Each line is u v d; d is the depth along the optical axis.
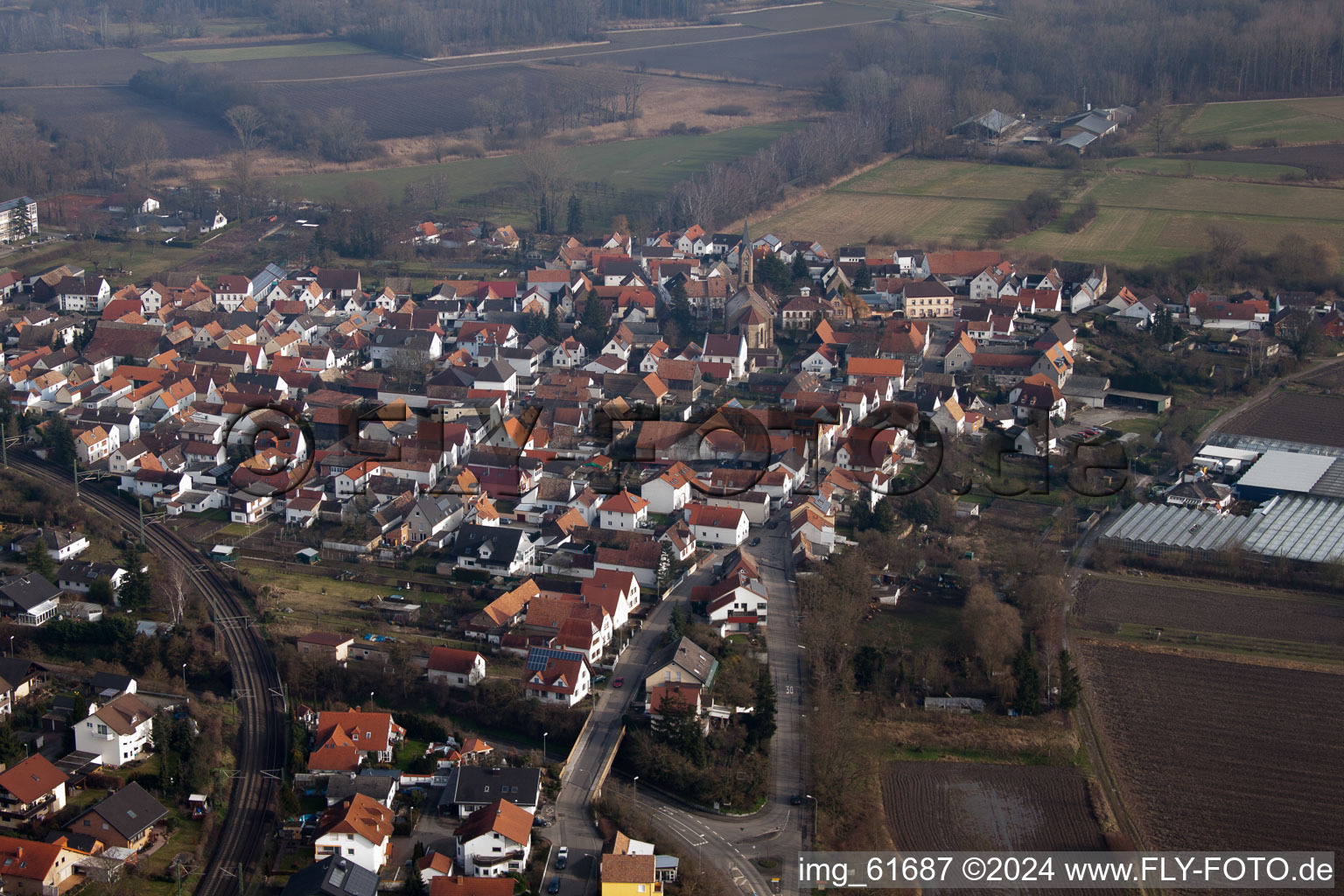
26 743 168.62
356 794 154.88
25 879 142.38
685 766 166.62
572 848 153.62
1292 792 169.50
